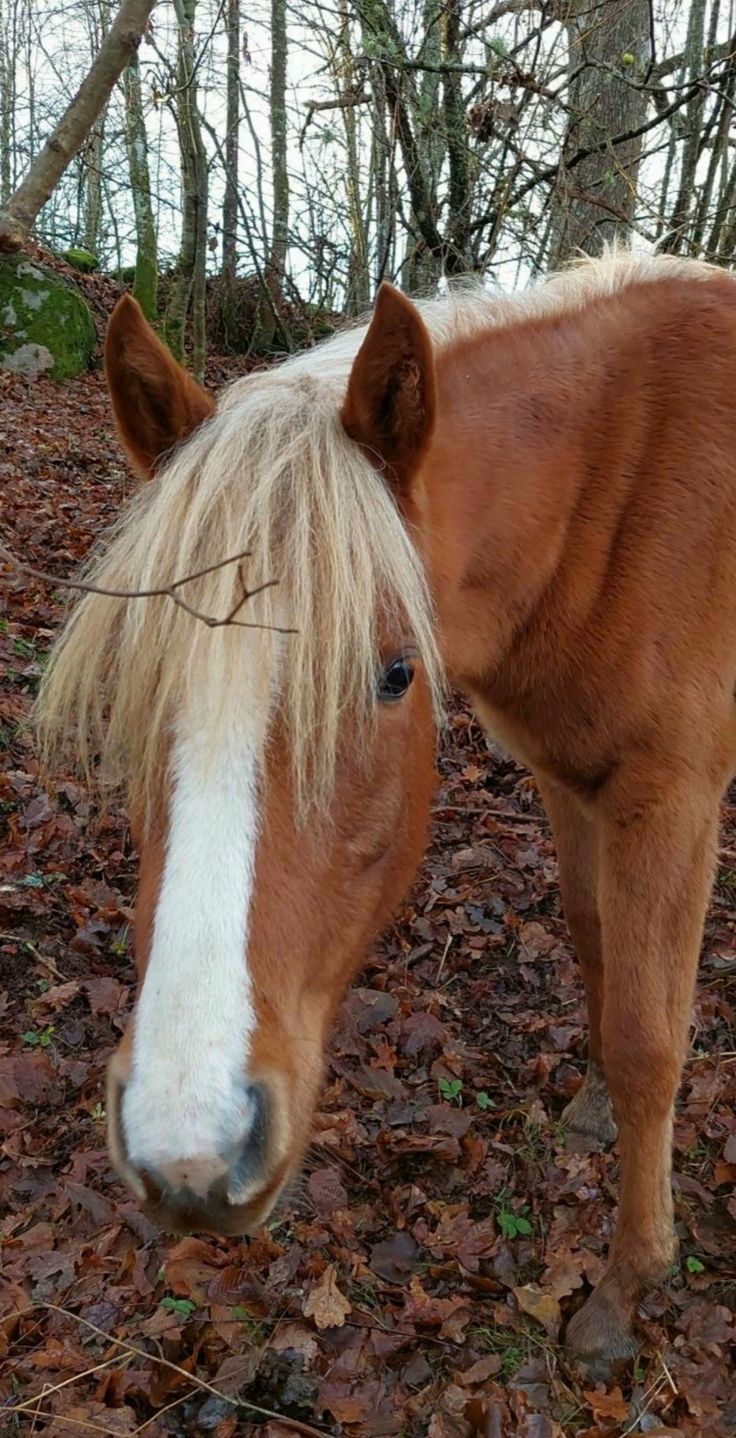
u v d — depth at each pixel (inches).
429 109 241.9
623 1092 91.0
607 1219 105.3
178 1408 86.3
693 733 90.7
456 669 87.3
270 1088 56.6
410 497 72.6
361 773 65.4
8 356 492.4
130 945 138.4
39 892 144.6
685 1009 91.6
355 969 75.4
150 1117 53.7
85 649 67.7
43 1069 118.3
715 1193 108.0
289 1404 86.7
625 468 91.0
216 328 598.5
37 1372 89.0
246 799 57.6
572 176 232.1
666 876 89.8
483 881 158.4
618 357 94.3
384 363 68.2
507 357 92.7
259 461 64.4
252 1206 56.3
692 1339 92.9
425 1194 107.5
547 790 110.4
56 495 305.4
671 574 90.0
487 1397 87.1
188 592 60.7
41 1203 104.4
